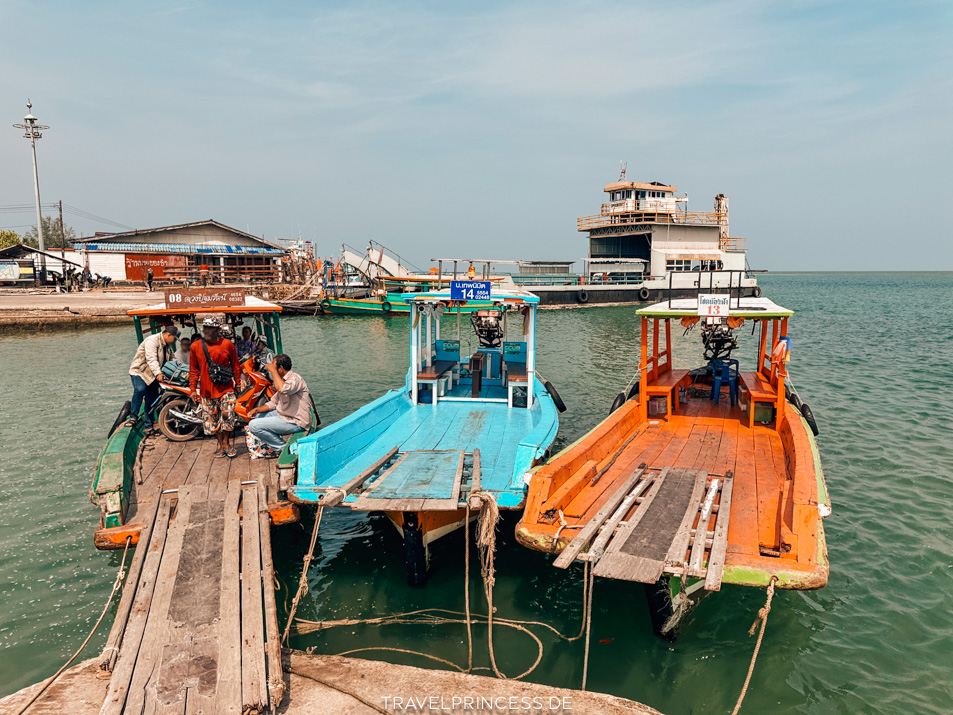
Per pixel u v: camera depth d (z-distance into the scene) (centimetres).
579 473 707
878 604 654
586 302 4862
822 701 516
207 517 636
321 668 496
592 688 527
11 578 688
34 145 5622
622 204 5359
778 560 521
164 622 492
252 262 4622
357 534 811
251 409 917
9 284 4416
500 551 753
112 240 4275
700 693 523
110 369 1956
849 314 4356
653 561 500
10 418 1348
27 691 456
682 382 1198
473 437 930
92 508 874
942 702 515
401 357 2298
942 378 1822
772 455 846
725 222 5297
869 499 914
